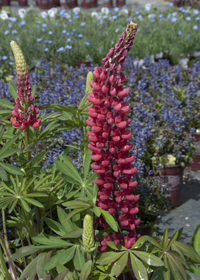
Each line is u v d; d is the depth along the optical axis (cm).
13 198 177
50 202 212
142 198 311
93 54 720
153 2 1922
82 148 260
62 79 486
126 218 174
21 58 173
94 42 760
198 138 452
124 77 155
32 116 187
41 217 215
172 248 180
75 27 917
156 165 365
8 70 605
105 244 178
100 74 156
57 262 170
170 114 409
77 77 511
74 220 194
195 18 987
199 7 1202
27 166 201
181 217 369
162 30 852
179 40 804
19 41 738
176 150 386
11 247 262
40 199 217
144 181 326
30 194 180
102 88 156
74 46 750
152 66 542
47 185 201
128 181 168
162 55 744
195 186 429
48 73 508
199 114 455
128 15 1191
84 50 735
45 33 845
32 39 772
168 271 168
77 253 176
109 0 1850
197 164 455
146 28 891
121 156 165
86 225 156
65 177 187
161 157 378
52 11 1146
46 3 1838
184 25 895
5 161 217
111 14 1165
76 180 190
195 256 175
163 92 480
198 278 278
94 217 180
